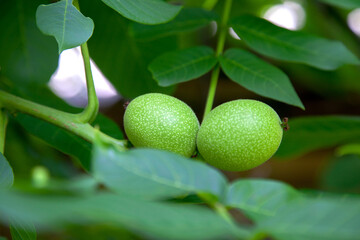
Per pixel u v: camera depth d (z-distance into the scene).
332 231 0.42
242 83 0.61
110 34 0.69
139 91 0.72
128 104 0.60
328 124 0.67
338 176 0.82
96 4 0.68
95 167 0.44
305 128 0.67
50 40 0.69
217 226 0.40
